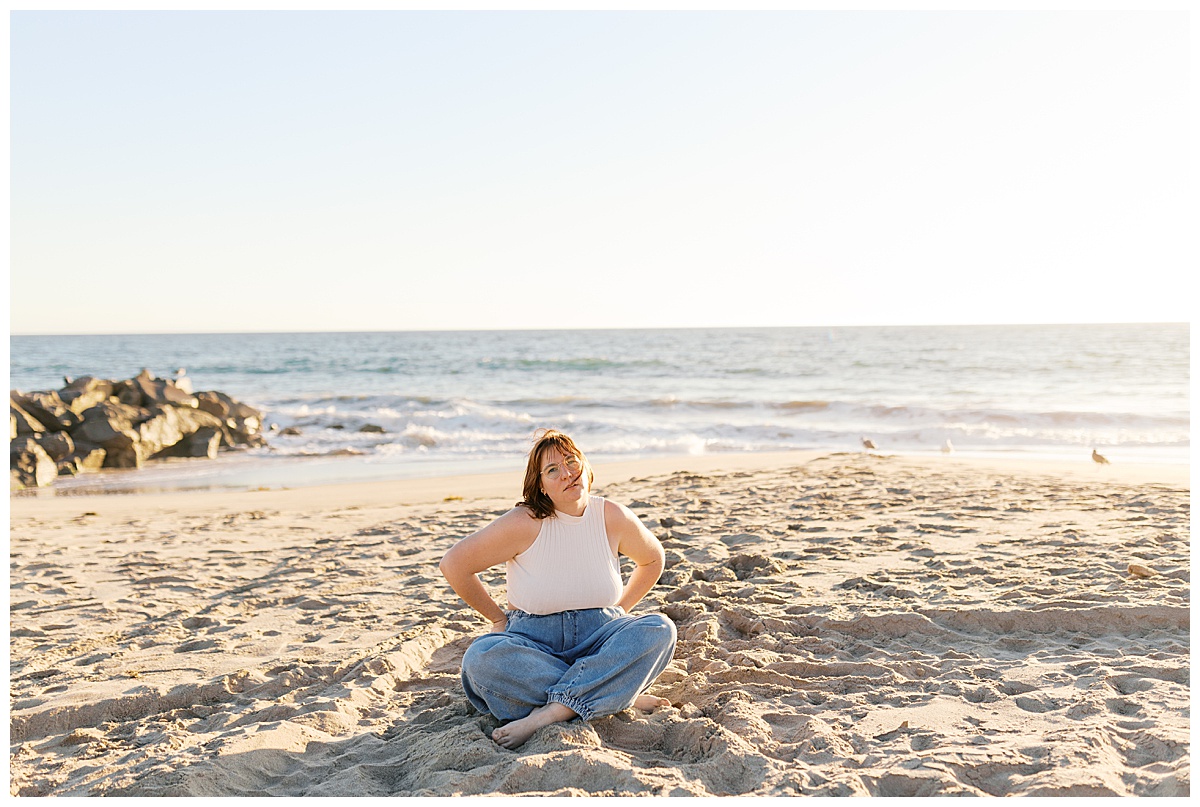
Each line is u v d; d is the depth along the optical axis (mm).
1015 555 5496
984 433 17234
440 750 2895
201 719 3566
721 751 2818
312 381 37750
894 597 4668
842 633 4180
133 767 2941
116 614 5367
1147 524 6262
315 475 15062
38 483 14531
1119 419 18109
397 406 25266
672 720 3123
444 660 4227
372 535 7883
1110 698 3094
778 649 3979
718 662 3762
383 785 2764
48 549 7727
